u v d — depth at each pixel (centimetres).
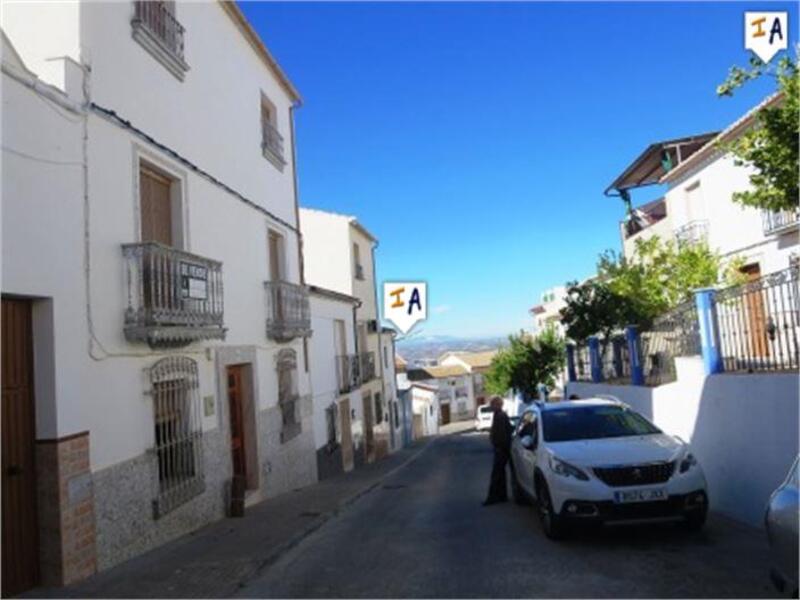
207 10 1149
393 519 1025
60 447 646
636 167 2434
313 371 1797
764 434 798
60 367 660
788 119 711
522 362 3238
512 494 1133
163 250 858
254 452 1247
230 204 1196
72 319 689
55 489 641
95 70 780
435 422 6112
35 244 637
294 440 1501
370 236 3098
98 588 630
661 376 1223
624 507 745
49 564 636
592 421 912
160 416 878
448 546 789
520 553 732
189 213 1016
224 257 1149
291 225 1583
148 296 824
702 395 966
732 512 881
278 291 1374
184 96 1032
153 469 827
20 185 620
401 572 677
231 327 1152
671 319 1147
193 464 951
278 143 1498
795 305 771
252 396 1255
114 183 803
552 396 3108
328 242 2802
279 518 1034
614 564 664
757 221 1788
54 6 752
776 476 774
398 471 2045
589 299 1816
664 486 751
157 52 938
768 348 829
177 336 877
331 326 2059
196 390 972
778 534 469
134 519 776
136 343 817
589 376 1847
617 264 1814
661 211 2878
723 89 754
